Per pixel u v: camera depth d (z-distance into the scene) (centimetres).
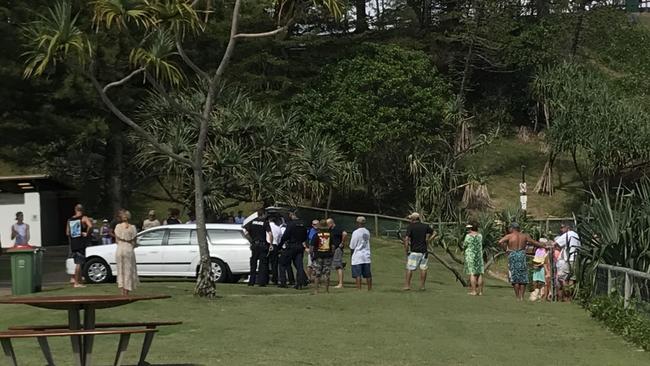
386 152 4438
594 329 1455
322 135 4247
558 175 4950
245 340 1270
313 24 5112
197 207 1803
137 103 3538
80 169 4291
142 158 3547
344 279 2564
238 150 3434
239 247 2323
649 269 1606
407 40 4934
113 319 1450
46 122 3120
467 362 1110
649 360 1156
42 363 1066
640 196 1955
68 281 2377
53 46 1596
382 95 4281
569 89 4438
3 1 2769
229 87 3753
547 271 1972
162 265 2306
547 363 1117
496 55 5084
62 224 4409
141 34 3073
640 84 4931
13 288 1883
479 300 1898
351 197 4659
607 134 4250
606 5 5250
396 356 1145
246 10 4197
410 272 2158
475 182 4394
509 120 5441
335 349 1196
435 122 4378
